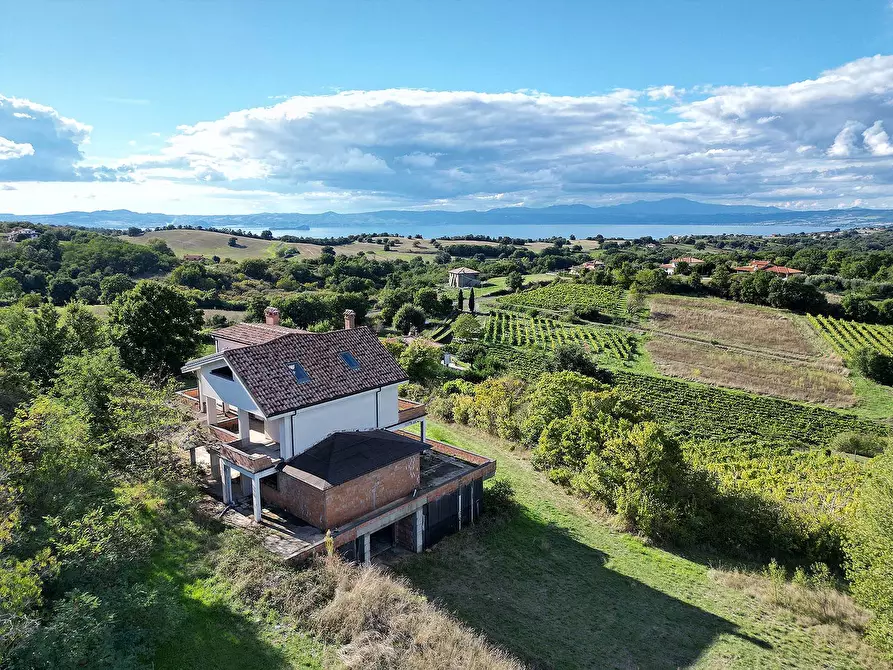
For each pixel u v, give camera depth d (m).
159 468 21.98
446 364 75.25
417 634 16.41
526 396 42.94
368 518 21.33
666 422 61.25
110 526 15.99
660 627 20.17
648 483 27.94
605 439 31.70
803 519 27.81
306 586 17.48
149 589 16.11
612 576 23.42
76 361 24.02
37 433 17.52
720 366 81.50
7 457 16.30
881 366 74.31
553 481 32.88
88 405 22.58
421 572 21.97
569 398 37.06
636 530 27.86
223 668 14.22
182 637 14.97
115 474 20.23
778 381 75.81
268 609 16.47
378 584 18.30
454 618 18.69
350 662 14.70
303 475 20.95
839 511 29.36
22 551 14.41
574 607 20.88
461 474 25.44
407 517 23.44
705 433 58.25
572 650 18.30
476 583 21.67
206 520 20.83
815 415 65.50
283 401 21.72
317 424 23.09
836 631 20.56
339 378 24.22
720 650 19.03
